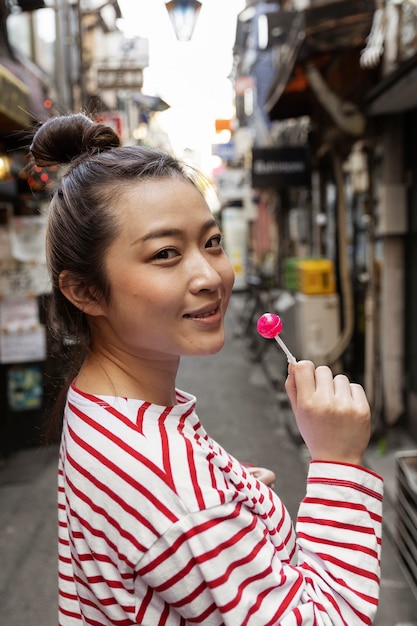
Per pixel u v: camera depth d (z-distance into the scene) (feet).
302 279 22.24
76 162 3.17
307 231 33.06
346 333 20.39
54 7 21.83
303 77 19.70
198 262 2.77
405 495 9.71
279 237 45.16
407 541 9.62
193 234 2.80
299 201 36.32
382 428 17.42
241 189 65.57
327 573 2.77
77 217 2.87
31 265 17.26
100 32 30.45
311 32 15.53
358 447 2.98
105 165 2.92
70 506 2.83
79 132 3.44
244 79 53.06
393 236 17.51
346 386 3.10
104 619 2.94
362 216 21.48
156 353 2.97
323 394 3.00
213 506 2.53
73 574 3.25
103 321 3.05
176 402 3.36
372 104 15.88
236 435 19.65
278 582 2.60
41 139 3.44
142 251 2.72
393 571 11.22
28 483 16.05
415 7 12.43
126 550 2.58
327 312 21.83
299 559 2.91
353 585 2.72
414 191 16.55
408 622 9.77
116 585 2.68
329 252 26.37
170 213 2.74
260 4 44.47
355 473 2.91
